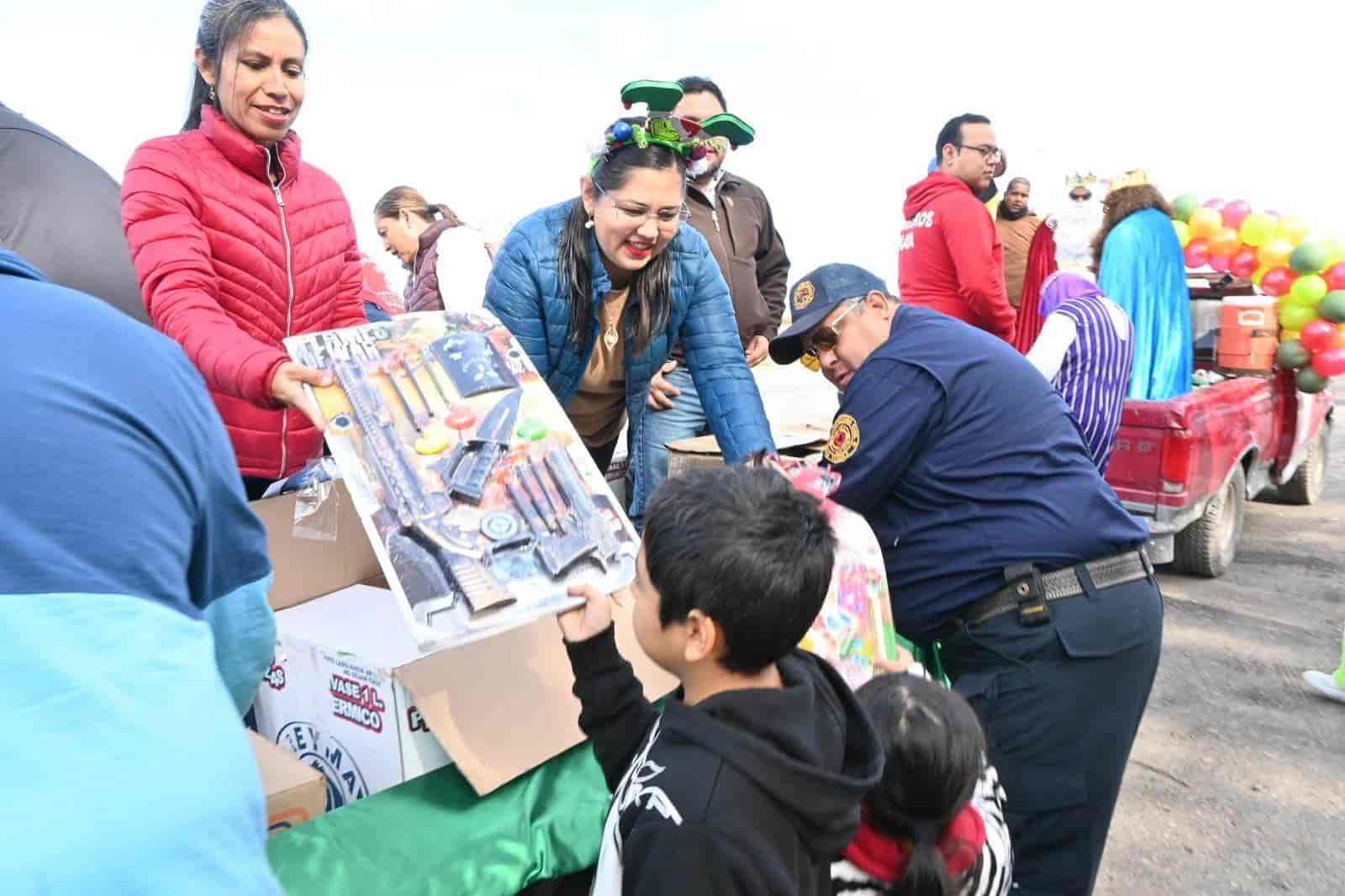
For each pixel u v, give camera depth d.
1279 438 5.78
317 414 1.43
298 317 2.09
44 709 0.63
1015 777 1.98
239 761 0.73
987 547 1.95
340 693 1.51
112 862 0.61
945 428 1.95
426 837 1.28
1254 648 4.16
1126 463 4.50
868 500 2.01
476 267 3.20
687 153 1.95
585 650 1.34
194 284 1.72
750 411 2.28
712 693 1.13
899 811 1.23
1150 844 2.78
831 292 2.08
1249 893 2.55
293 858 1.21
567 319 2.10
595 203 1.96
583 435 2.58
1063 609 1.92
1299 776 3.13
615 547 1.44
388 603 1.78
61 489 0.69
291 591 1.80
